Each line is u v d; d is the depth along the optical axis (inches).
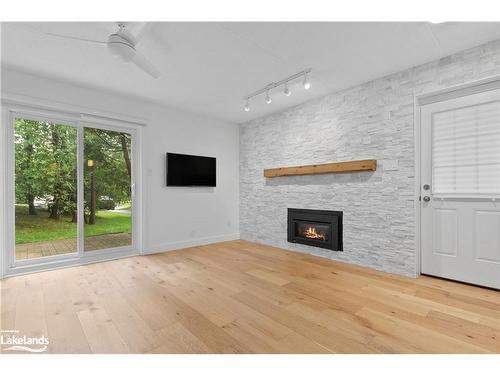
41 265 118.1
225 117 183.2
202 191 178.2
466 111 98.1
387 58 100.6
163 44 90.7
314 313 78.4
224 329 69.9
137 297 90.3
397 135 111.9
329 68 109.2
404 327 70.2
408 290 94.7
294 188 157.8
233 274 114.4
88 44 90.8
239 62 104.3
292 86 128.2
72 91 125.6
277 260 136.9
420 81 105.5
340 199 133.3
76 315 77.4
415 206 106.7
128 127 146.3
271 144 173.6
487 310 79.0
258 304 84.7
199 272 117.3
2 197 109.5
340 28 81.7
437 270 105.9
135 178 150.3
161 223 157.6
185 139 169.6
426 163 108.3
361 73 113.6
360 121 124.8
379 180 117.7
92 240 136.0
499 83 91.1
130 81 122.8
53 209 126.3
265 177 177.8
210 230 182.1
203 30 82.6
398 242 111.5
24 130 118.4
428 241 108.1
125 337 66.2
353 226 127.7
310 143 148.5
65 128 129.5
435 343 63.1
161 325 71.9
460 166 99.8
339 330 69.1
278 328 70.3
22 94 111.7
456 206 101.1
